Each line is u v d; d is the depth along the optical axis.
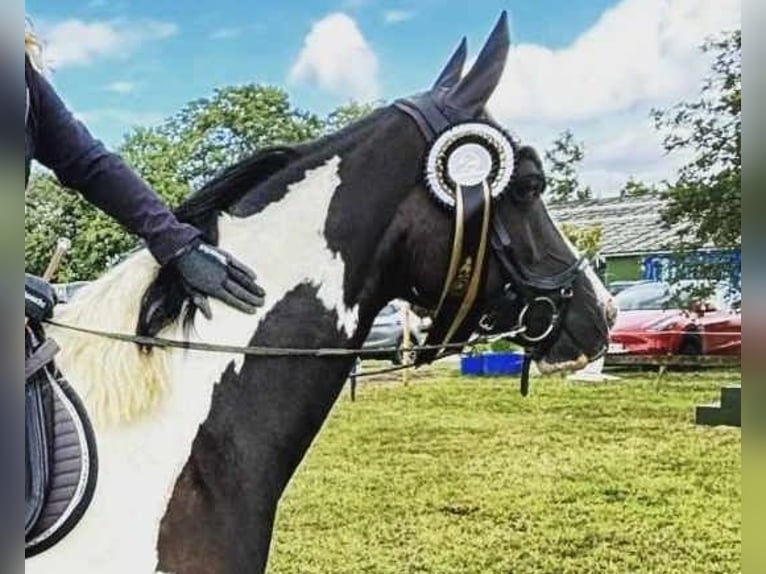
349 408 6.13
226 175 1.30
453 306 1.36
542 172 1.39
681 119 5.79
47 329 1.19
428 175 1.33
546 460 4.64
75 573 1.09
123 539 1.11
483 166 1.34
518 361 7.59
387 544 3.43
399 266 1.35
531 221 1.39
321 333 1.28
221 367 1.21
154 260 1.23
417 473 4.44
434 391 6.80
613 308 1.47
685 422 5.41
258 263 1.27
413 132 1.35
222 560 1.16
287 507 3.89
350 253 1.31
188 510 1.16
